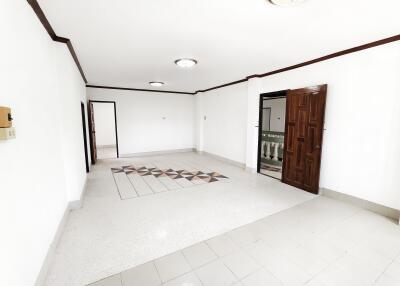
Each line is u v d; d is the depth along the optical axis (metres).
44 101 2.12
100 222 2.66
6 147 1.25
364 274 1.79
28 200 1.54
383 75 2.79
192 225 2.60
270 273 1.80
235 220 2.73
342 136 3.30
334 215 2.87
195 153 7.89
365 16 2.13
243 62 3.78
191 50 3.17
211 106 6.88
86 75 4.90
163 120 7.54
